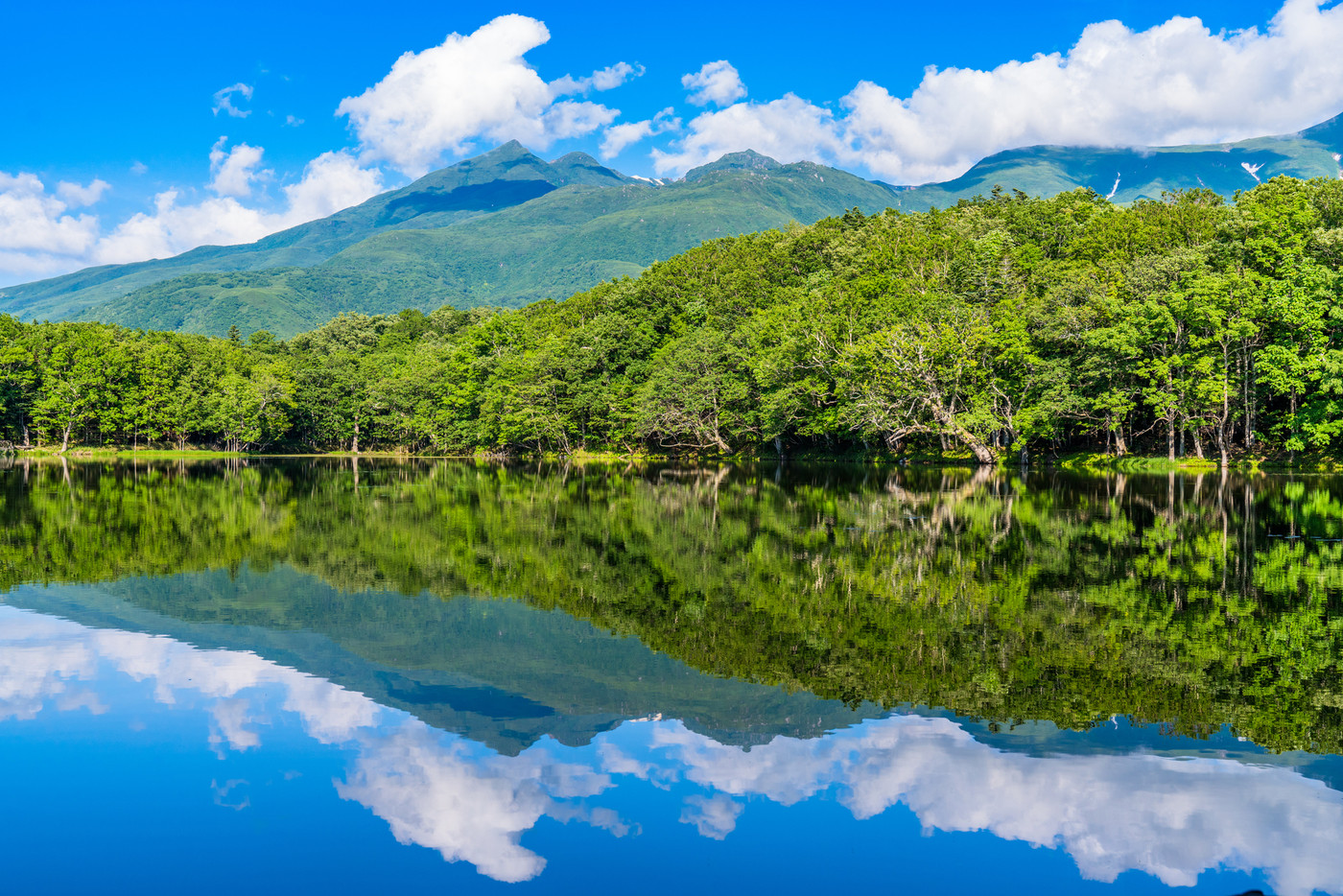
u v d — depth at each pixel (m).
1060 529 36.09
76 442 142.25
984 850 9.89
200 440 150.50
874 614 21.16
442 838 10.39
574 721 14.21
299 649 18.75
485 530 38.84
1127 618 20.39
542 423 113.38
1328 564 27.28
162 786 11.88
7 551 32.94
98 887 9.41
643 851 10.05
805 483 65.25
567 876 9.55
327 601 23.53
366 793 11.60
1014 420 76.00
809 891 9.17
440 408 136.38
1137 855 9.80
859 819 10.72
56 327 145.50
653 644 18.84
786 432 107.88
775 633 19.59
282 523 42.06
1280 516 39.41
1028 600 22.52
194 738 13.63
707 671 16.88
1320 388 61.88
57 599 24.02
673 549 32.41
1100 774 11.82
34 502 53.56
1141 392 73.56
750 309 127.19
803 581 25.44
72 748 13.19
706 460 107.38
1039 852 9.82
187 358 152.00
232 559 30.80
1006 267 97.94
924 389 81.56
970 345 80.75
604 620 21.12
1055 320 77.00
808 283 127.44
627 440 117.81
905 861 9.74
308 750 13.11
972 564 27.83
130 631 20.38
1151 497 48.72
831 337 91.44
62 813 11.06
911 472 77.25
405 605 22.98
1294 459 68.50
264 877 9.59
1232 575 25.48
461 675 16.83
